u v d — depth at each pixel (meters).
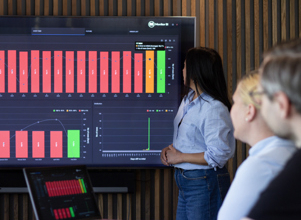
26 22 3.04
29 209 3.19
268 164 0.99
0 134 3.05
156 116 3.09
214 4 3.29
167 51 3.08
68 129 3.07
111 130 3.08
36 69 3.06
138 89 3.08
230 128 2.27
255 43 3.30
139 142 3.08
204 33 3.26
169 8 3.23
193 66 2.33
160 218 3.25
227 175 2.33
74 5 3.17
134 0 3.21
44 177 1.54
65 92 3.07
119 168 3.06
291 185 0.71
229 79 3.28
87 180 1.63
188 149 2.36
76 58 3.06
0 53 3.05
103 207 3.22
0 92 3.05
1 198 3.18
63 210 1.49
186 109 2.45
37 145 3.06
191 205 2.31
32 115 3.06
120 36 3.07
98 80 3.08
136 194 3.22
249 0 3.30
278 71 0.71
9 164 3.06
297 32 3.33
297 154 0.74
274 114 0.78
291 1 3.32
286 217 0.70
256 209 0.74
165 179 3.23
